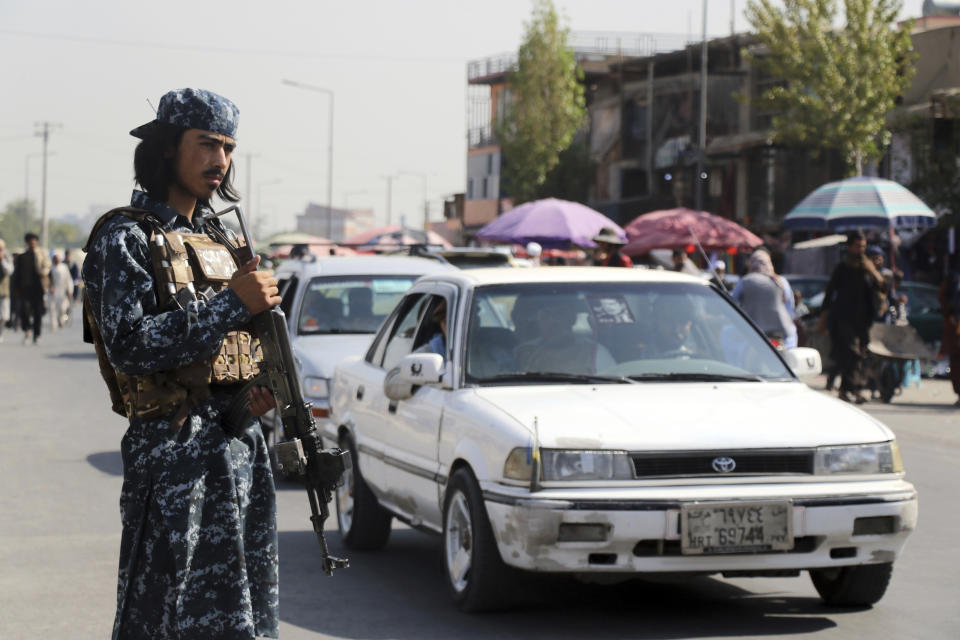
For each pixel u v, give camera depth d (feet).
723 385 39.75
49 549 46.47
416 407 41.75
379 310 70.03
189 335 20.02
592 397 37.76
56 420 85.71
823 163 259.60
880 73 202.39
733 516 34.14
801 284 166.61
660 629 35.78
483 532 36.04
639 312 42.06
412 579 42.45
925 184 179.42
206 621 20.72
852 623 36.50
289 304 71.51
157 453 20.63
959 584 41.45
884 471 36.06
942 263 183.11
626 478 34.42
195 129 21.24
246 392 21.04
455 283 43.21
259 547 21.71
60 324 212.64
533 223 137.59
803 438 35.53
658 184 327.88
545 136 358.02
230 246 22.00
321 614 37.42
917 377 114.42
